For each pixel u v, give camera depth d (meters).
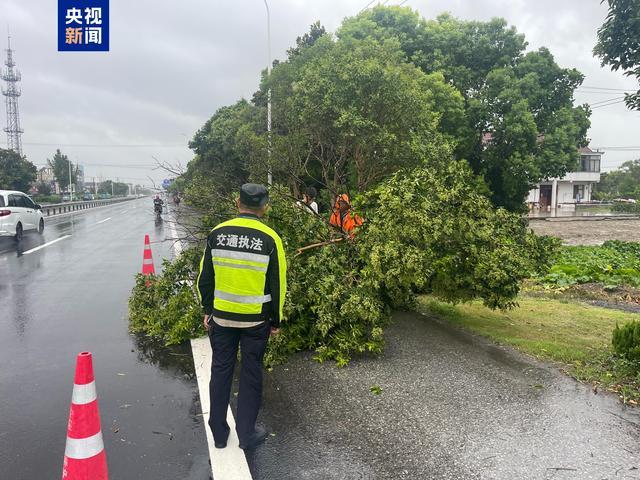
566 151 22.95
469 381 4.38
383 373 4.58
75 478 2.54
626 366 4.53
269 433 3.50
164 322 5.81
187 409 3.94
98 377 4.60
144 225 23.33
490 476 2.96
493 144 23.44
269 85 16.03
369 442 3.37
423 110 11.87
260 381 3.35
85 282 9.33
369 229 5.51
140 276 6.64
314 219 6.38
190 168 7.80
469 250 5.54
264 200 3.33
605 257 12.97
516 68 23.16
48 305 7.44
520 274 5.65
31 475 3.02
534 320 6.70
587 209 57.03
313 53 15.68
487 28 23.25
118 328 6.21
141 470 3.06
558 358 4.91
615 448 3.26
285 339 4.99
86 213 35.34
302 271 5.34
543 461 3.12
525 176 22.30
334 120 11.23
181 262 6.17
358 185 11.81
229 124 24.81
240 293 3.18
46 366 4.90
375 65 10.95
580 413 3.76
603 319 6.80
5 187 43.44
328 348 5.00
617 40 8.92
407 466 3.08
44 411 3.91
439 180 5.62
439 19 24.02
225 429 3.33
